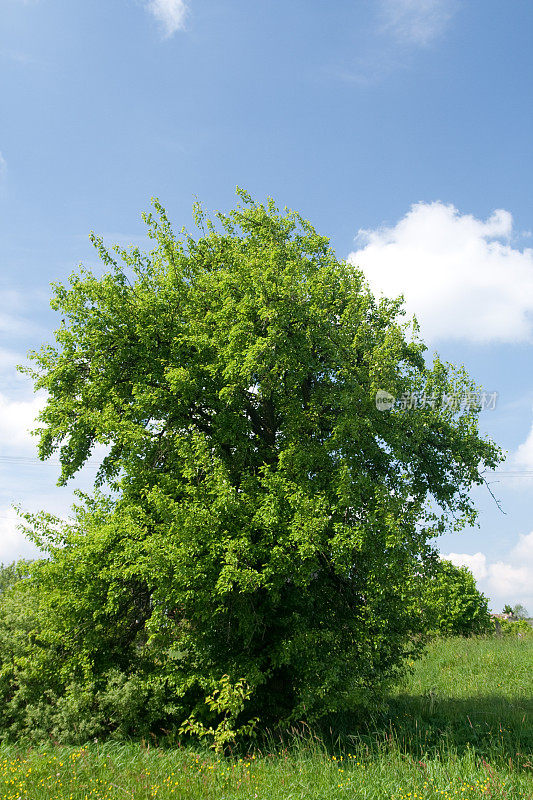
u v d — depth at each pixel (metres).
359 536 11.17
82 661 12.38
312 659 11.84
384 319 14.84
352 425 11.98
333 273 14.73
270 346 11.98
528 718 12.62
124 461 13.40
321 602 13.43
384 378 12.57
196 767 9.75
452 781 8.29
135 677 12.20
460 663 20.56
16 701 11.87
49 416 14.99
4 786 8.19
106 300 15.01
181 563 11.24
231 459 14.26
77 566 12.98
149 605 13.69
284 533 11.76
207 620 12.34
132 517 12.98
